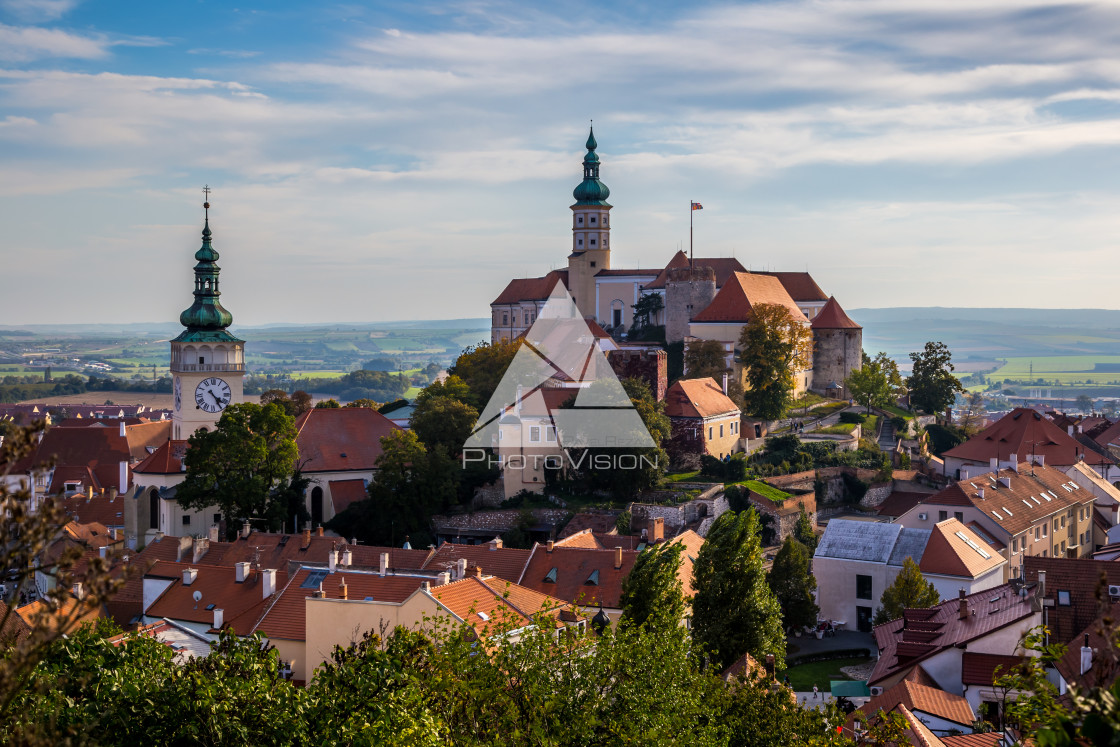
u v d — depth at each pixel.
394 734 39.94
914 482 172.75
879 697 70.31
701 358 185.38
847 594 120.31
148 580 105.25
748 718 53.59
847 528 125.12
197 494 133.62
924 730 55.31
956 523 120.00
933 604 102.19
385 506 143.25
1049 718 28.16
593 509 144.00
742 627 80.62
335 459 152.62
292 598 83.38
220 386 159.00
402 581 83.25
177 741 41.34
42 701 39.47
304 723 41.88
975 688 74.12
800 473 162.25
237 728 41.00
